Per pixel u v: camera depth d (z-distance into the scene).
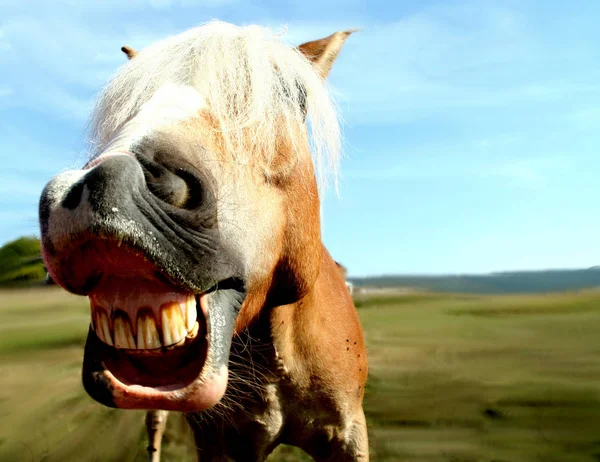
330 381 2.77
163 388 1.61
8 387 5.88
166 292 1.62
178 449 4.45
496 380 5.75
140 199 1.44
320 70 2.64
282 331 2.53
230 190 1.83
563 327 9.69
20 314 11.84
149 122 1.67
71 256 1.52
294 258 2.23
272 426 2.77
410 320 11.29
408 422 4.54
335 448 2.93
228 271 1.76
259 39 2.11
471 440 4.13
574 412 4.70
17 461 4.04
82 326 10.13
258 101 1.97
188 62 1.98
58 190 1.51
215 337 1.70
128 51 2.81
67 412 5.07
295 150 2.17
